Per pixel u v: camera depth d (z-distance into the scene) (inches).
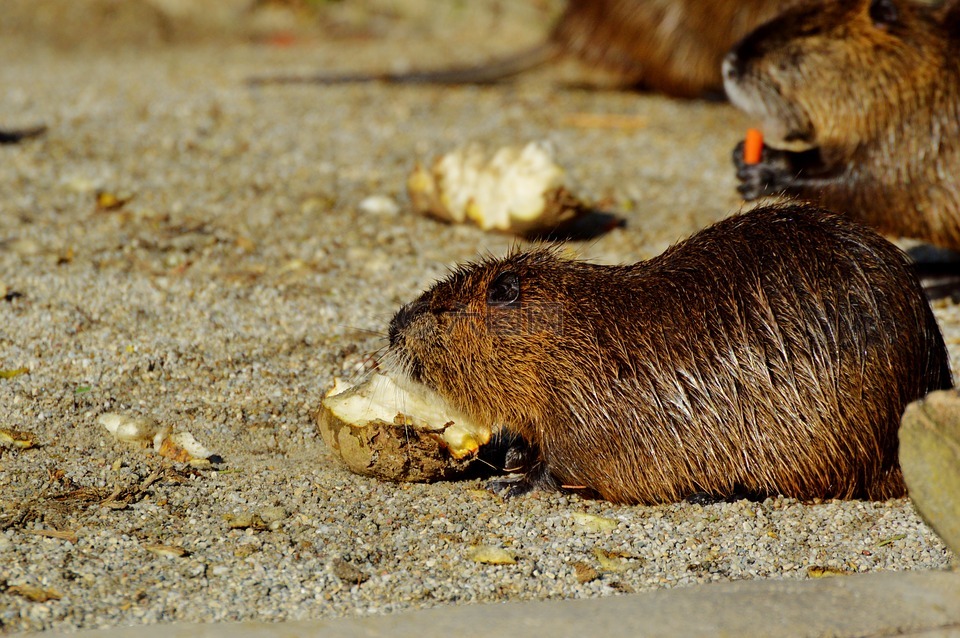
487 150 1244.5
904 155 900.6
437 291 664.4
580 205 1004.6
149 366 760.3
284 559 547.2
